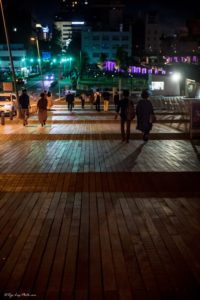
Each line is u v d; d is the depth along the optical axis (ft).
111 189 29.01
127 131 53.83
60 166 37.55
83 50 513.45
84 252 17.49
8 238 19.25
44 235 19.66
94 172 34.76
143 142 54.03
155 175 33.35
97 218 22.38
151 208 24.27
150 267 15.92
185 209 24.02
